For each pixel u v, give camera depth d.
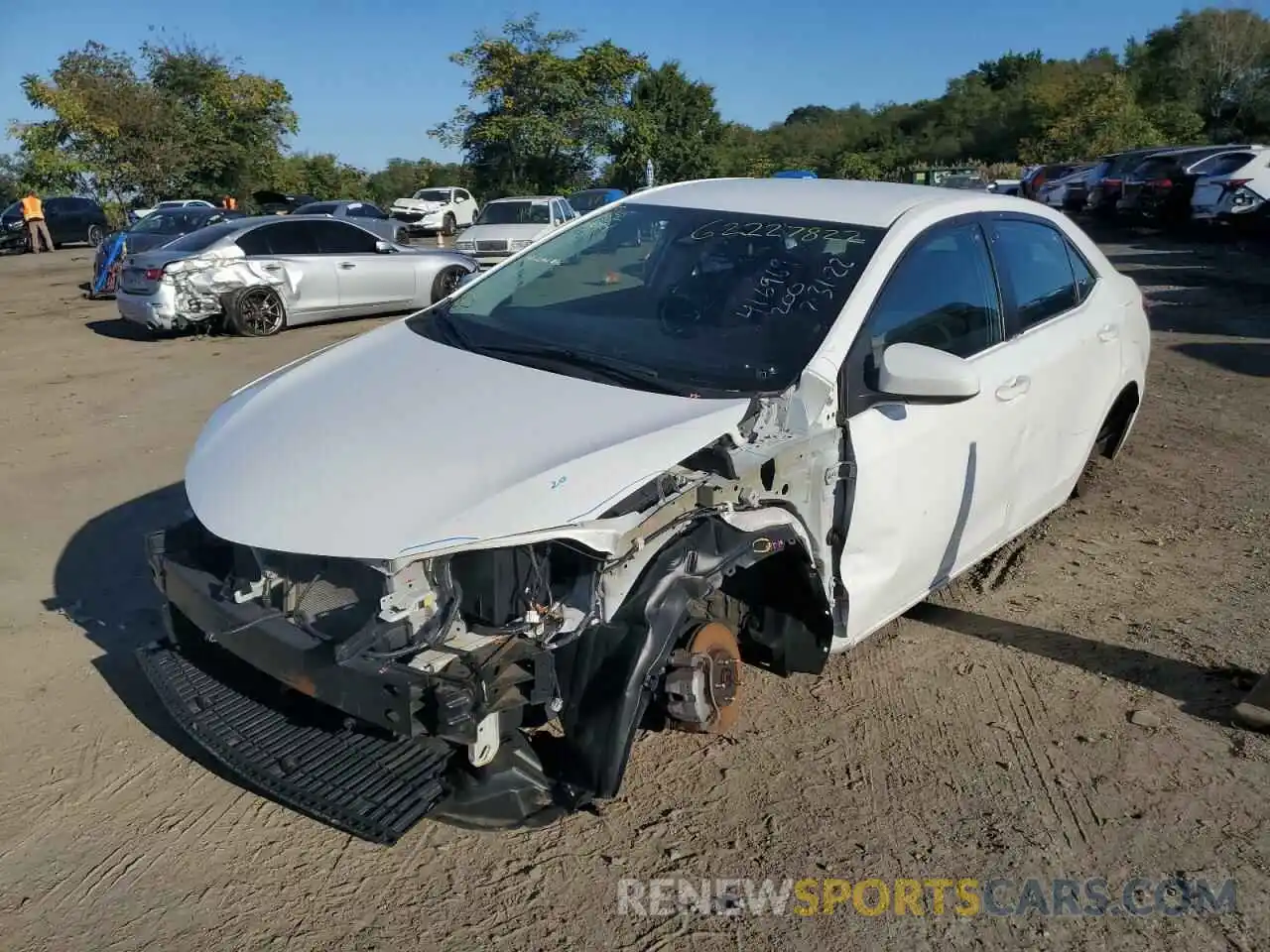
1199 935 2.72
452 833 3.06
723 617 3.49
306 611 2.85
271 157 45.47
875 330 3.45
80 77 38.50
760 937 2.69
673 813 3.15
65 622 4.30
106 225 30.97
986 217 4.17
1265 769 3.40
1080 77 52.62
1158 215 21.30
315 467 2.98
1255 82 53.91
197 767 3.36
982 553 4.34
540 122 36.69
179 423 7.57
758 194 4.18
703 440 2.92
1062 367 4.41
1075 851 3.02
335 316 12.57
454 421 3.08
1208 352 9.70
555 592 2.77
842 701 3.78
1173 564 4.99
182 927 2.68
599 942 2.65
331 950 2.61
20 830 3.04
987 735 3.57
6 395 8.60
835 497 3.32
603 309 3.79
